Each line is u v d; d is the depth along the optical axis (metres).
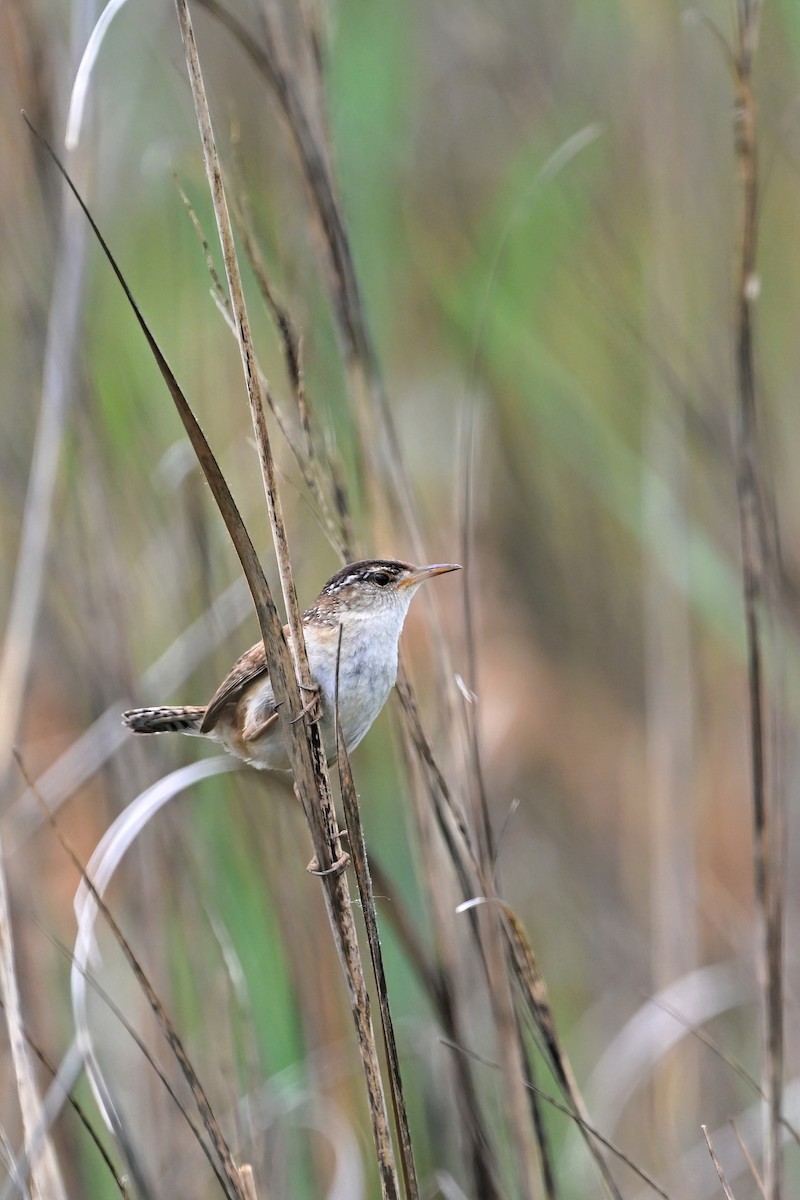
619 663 14.43
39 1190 6.86
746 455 7.89
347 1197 8.70
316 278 9.27
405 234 12.50
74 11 9.65
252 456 10.05
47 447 9.25
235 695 8.18
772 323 13.23
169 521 10.14
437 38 12.86
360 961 6.41
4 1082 9.16
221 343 10.30
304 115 8.10
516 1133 7.45
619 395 13.02
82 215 9.46
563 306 12.92
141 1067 9.54
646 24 11.89
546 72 12.72
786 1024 11.33
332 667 7.83
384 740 10.83
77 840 11.35
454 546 12.09
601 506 14.33
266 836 9.66
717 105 12.32
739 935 12.22
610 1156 10.54
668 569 11.48
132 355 10.69
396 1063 6.39
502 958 7.42
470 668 7.53
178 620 10.08
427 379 13.59
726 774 13.88
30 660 9.30
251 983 9.43
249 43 7.86
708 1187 10.30
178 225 10.42
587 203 12.27
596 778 14.34
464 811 7.64
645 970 12.65
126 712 8.58
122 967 10.51
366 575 7.93
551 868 13.60
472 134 13.18
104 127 11.41
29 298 10.07
